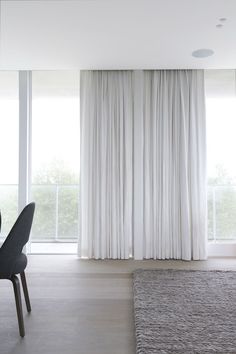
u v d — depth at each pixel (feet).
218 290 9.41
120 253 13.24
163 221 13.10
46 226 16.93
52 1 7.99
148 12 8.55
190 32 9.76
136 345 6.40
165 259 13.15
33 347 6.40
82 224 13.35
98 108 13.29
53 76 14.51
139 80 13.25
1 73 14.14
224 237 14.74
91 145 13.21
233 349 6.13
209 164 14.32
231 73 13.97
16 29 9.48
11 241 6.52
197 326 7.09
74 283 10.35
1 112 14.71
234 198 14.53
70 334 6.95
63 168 16.61
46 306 8.46
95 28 9.44
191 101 13.12
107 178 13.29
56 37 10.04
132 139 13.39
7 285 10.16
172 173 13.19
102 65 12.60
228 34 9.91
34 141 15.55
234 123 14.12
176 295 9.00
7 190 14.93
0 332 7.04
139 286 9.75
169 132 13.21
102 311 8.18
